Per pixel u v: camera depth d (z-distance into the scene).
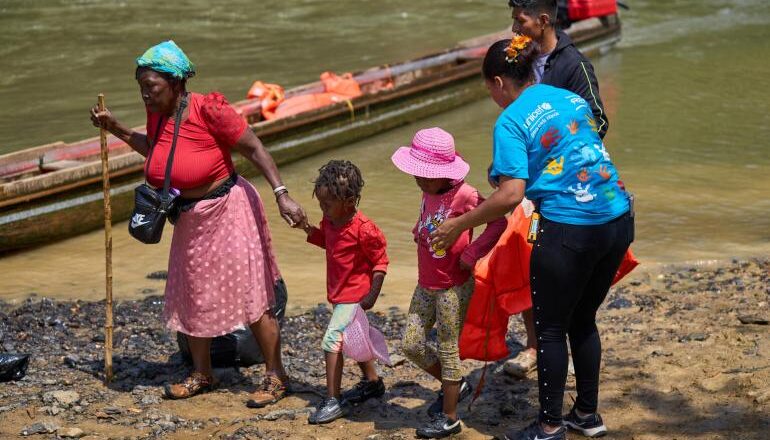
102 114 5.91
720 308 7.10
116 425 5.52
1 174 10.21
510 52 4.91
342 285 5.51
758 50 17.77
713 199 10.16
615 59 17.45
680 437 5.07
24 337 7.10
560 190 4.67
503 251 5.26
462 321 5.28
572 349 5.12
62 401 5.82
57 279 8.64
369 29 20.61
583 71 5.67
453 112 15.12
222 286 5.78
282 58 18.14
